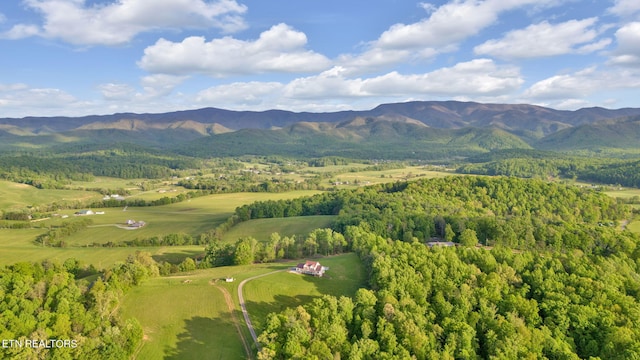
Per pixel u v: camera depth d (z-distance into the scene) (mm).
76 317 98250
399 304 109250
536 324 109625
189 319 109938
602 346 101312
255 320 110375
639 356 92500
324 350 91125
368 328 99688
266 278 133375
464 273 127375
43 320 95250
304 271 138250
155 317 110375
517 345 97000
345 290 126562
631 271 143875
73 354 87938
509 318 107938
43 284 109562
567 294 121188
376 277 123750
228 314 112562
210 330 105812
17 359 82000
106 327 96375
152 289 125750
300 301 119938
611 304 115312
